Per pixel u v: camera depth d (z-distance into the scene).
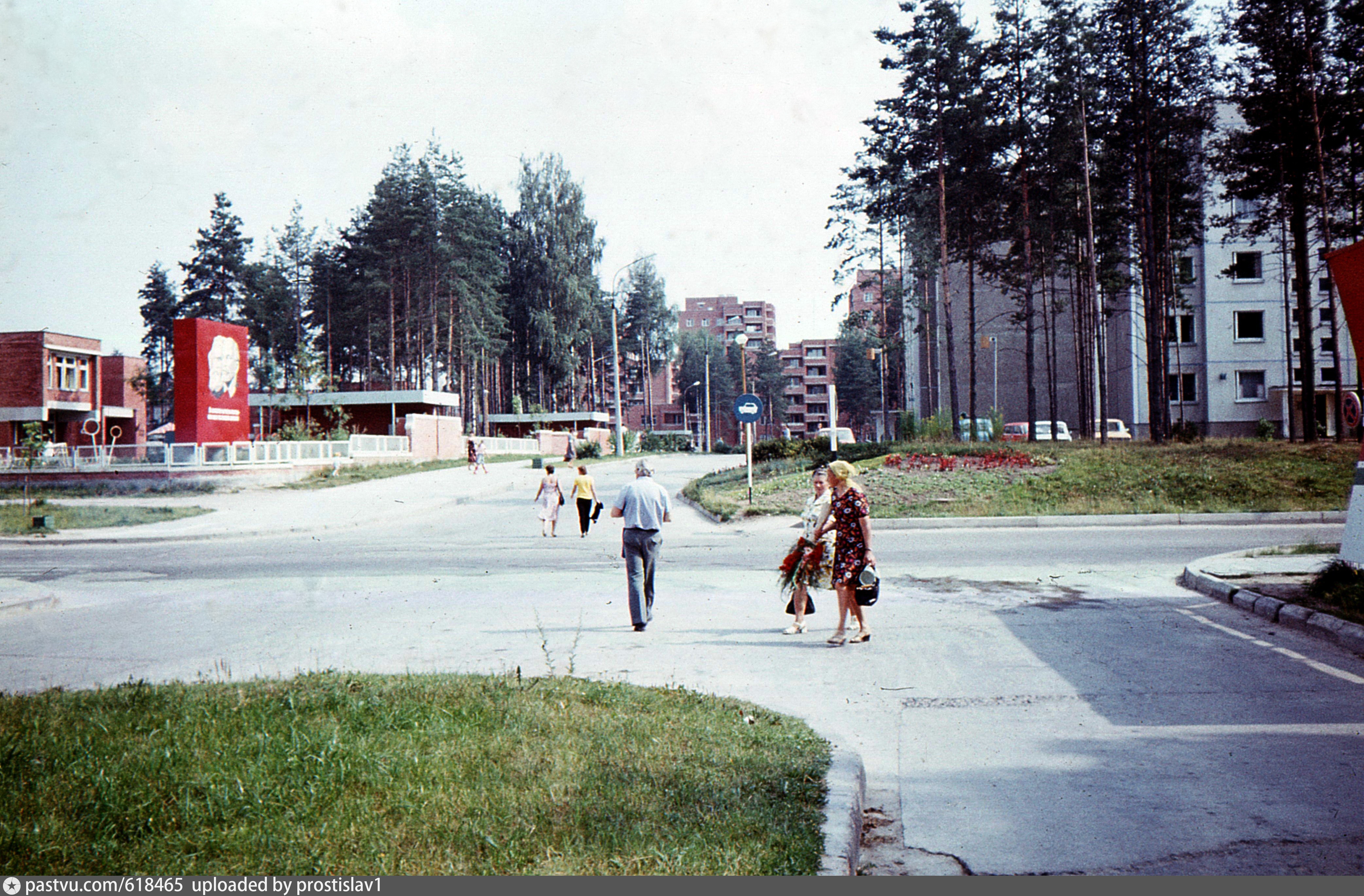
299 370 50.97
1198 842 4.12
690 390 133.00
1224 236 40.31
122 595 12.56
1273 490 19.86
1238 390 52.69
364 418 60.81
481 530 21.77
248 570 15.09
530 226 75.06
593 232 76.94
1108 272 41.62
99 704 5.99
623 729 5.38
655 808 4.11
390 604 11.25
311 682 6.57
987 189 38.00
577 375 91.69
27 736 5.19
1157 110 32.72
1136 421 54.38
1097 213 38.59
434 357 73.12
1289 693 6.50
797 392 150.62
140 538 20.66
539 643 8.67
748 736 5.25
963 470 24.52
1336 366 31.97
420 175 67.06
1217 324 52.88
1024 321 42.12
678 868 3.48
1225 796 4.65
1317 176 30.58
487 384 75.75
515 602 11.13
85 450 33.88
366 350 79.25
